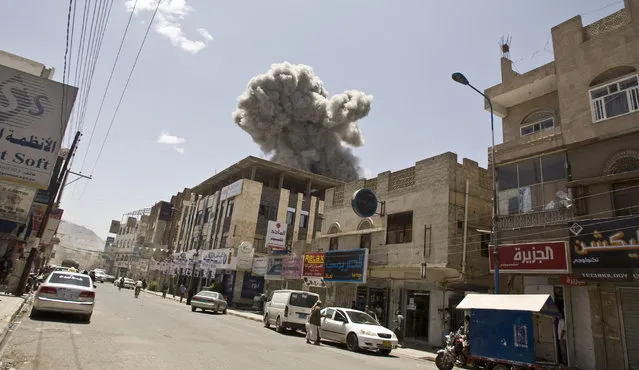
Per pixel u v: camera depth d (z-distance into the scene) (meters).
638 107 12.60
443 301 17.58
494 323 10.25
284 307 17.31
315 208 45.44
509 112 17.88
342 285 23.28
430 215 18.53
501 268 14.41
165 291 39.59
